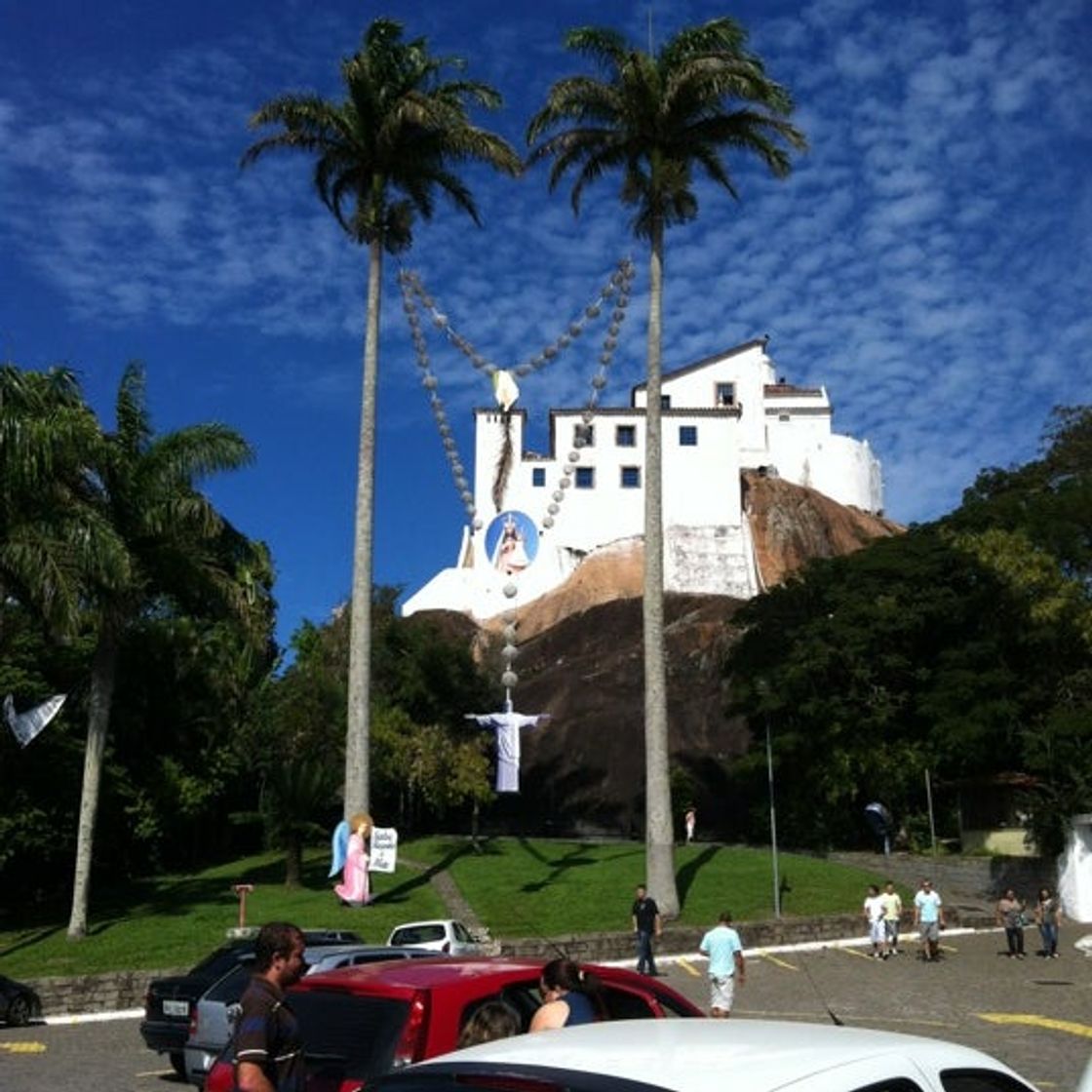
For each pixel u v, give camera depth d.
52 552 24.69
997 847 40.84
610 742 62.97
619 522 81.62
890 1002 20.66
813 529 84.94
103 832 35.34
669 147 34.34
